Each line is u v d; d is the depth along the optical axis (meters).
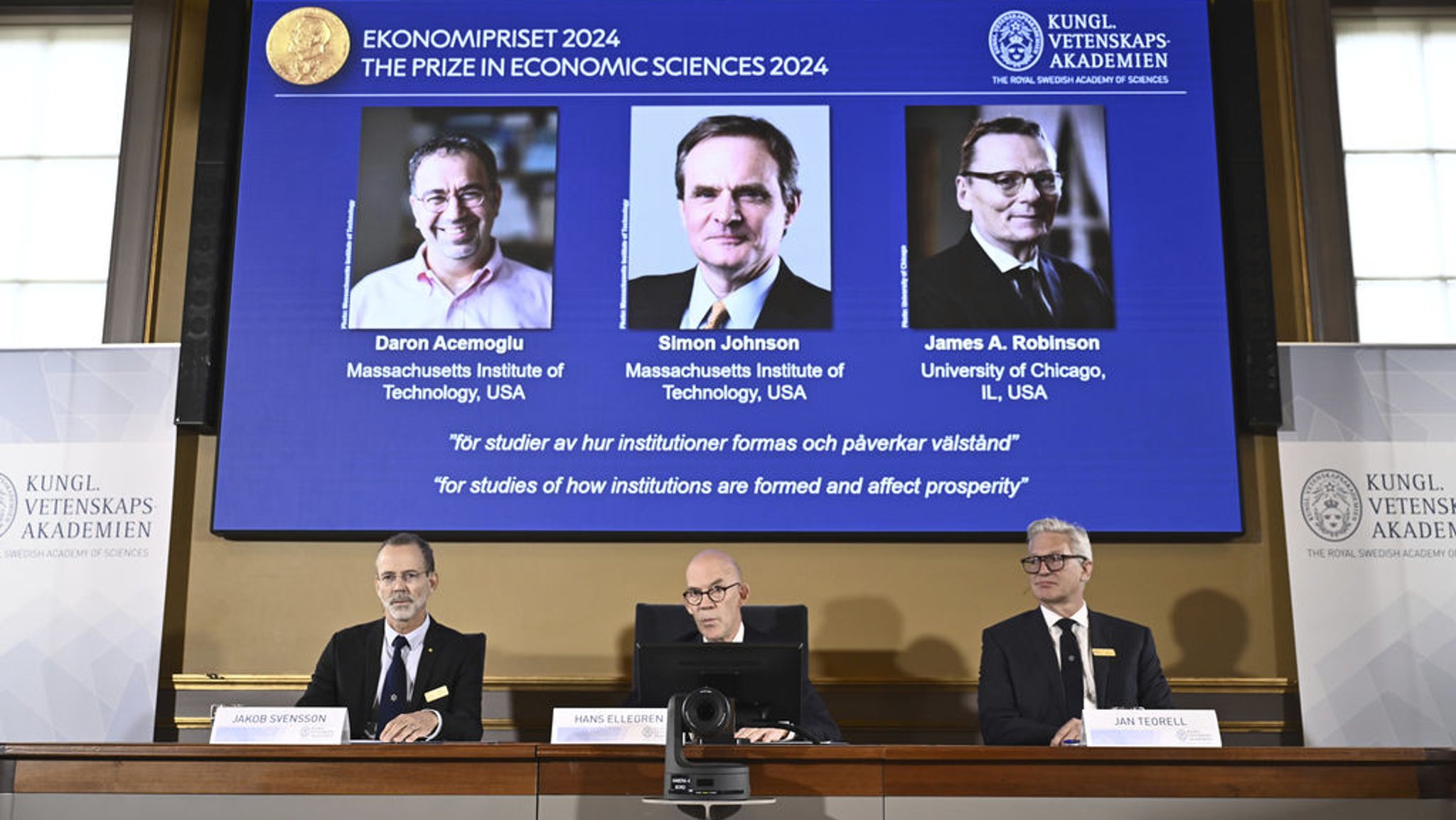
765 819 2.92
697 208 4.75
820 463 4.58
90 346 4.65
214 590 4.63
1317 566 4.46
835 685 4.52
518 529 4.55
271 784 2.97
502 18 4.90
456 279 4.71
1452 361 4.59
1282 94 5.04
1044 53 4.84
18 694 4.42
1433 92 5.13
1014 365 4.62
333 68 4.85
